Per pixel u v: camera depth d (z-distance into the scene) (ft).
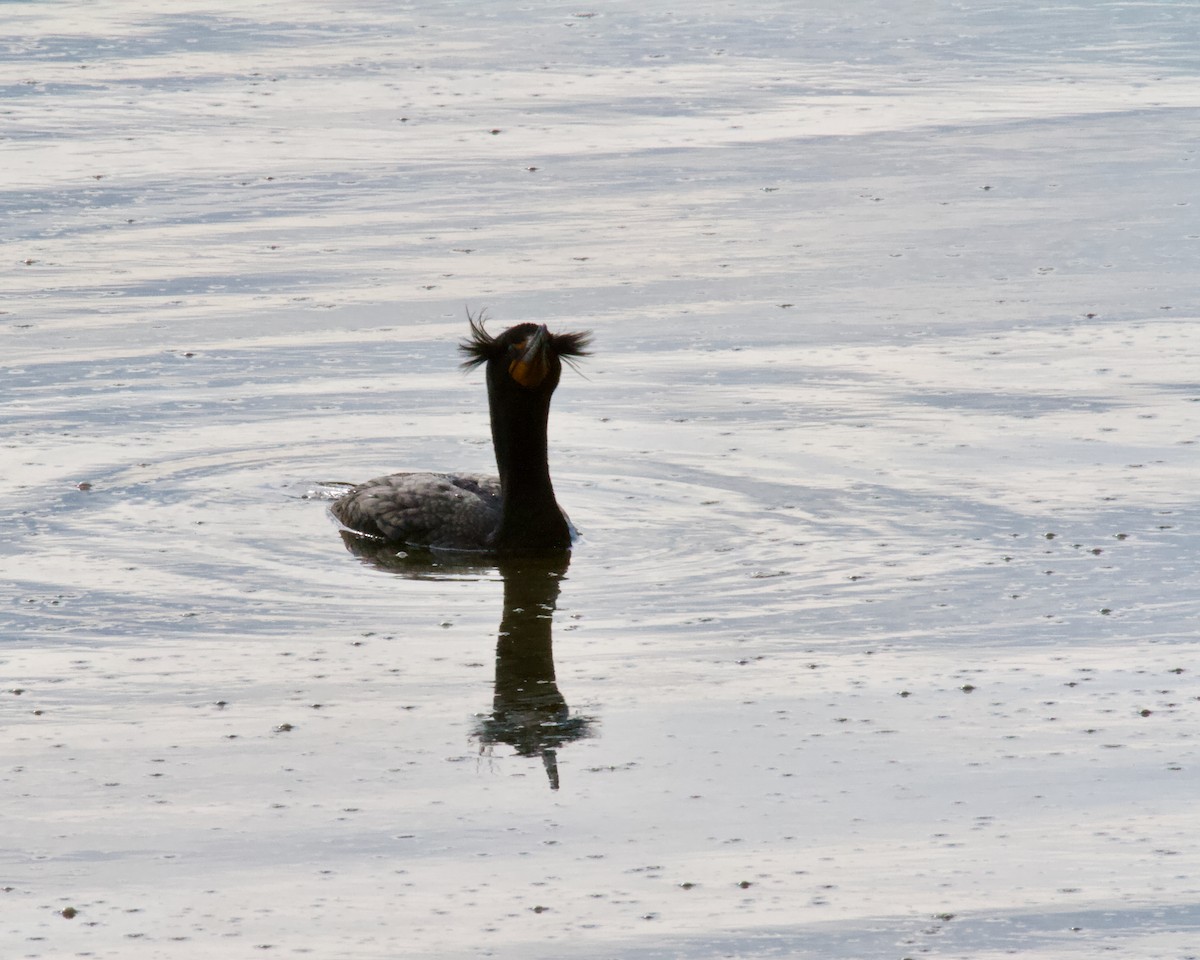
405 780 35.42
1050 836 32.89
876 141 102.94
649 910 30.63
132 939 29.78
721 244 82.74
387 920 30.32
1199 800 34.09
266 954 29.32
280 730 37.70
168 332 69.82
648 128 106.22
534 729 37.60
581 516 51.03
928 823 33.42
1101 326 69.67
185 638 42.65
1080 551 47.44
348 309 72.79
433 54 126.52
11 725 37.96
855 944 29.60
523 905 30.81
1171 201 89.30
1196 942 29.63
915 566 46.68
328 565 47.70
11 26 134.82
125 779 35.50
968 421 58.75
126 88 115.85
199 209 89.15
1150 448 55.77
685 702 38.88
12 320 71.31
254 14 140.87
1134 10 142.82
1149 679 39.63
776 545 48.47
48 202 90.17
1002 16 141.18
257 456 56.18
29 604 44.57
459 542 48.91
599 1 146.10
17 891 31.32
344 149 101.35
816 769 35.63
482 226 86.12
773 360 65.98
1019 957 29.22
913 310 72.28
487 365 49.37
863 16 140.46
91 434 58.03
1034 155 99.30
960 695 38.99
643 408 60.64
